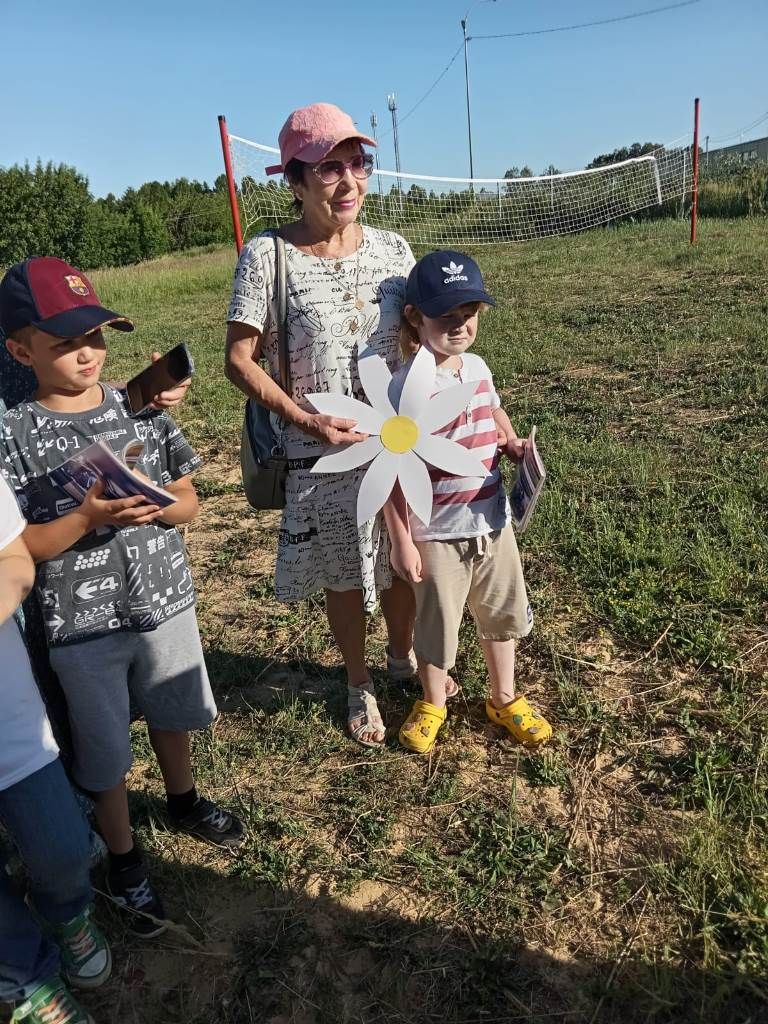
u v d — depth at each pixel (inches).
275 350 101.9
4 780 66.7
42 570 75.5
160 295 714.8
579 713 112.5
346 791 103.3
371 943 82.4
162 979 81.5
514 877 88.7
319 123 90.4
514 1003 75.7
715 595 132.7
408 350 103.3
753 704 109.9
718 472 181.5
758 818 90.8
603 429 220.2
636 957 79.0
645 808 96.1
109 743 80.5
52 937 83.0
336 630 112.7
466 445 98.9
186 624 85.3
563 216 846.5
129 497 67.6
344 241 100.6
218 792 104.7
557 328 361.1
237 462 234.4
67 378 72.6
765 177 826.8
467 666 124.7
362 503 93.7
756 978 75.1
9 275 71.1
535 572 148.7
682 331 323.0
